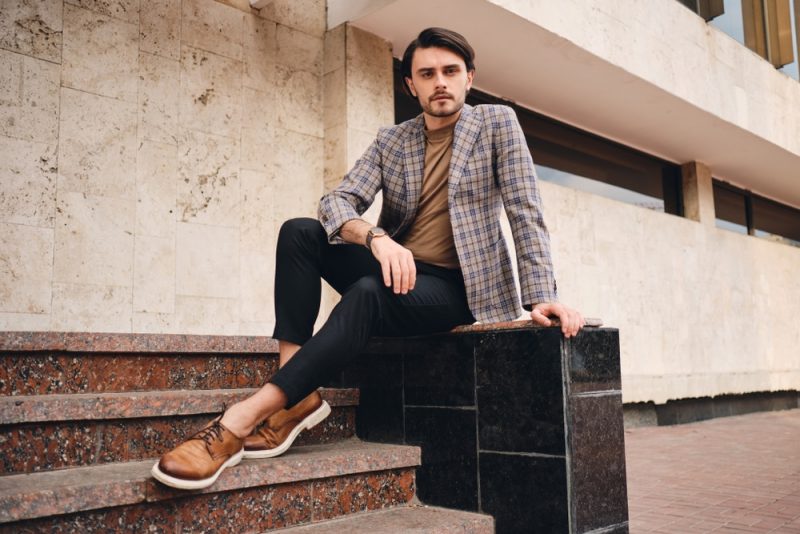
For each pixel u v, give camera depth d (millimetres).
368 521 1991
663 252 7238
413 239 2279
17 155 3227
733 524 2744
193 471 1614
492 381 2113
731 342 8109
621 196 7418
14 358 1971
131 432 1913
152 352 2238
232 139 4047
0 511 1388
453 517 2059
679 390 6988
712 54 6719
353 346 1957
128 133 3611
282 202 4254
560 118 6758
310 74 4500
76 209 3393
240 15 4164
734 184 9266
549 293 2051
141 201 3629
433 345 2287
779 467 4184
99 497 1525
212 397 2082
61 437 1780
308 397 2084
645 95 6160
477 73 5645
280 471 1854
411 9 4379
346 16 4492
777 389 8742
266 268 4133
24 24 3291
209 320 3848
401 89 5074
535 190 2164
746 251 8695
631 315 6672
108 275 3477
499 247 2215
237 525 1775
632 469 4125
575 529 1907
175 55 3840
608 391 2086
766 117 7430
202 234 3861
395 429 2375
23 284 3199
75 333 2072
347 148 4383
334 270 2250
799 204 10461
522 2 4648
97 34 3539
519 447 2031
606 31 5418
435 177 2258
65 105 3396
